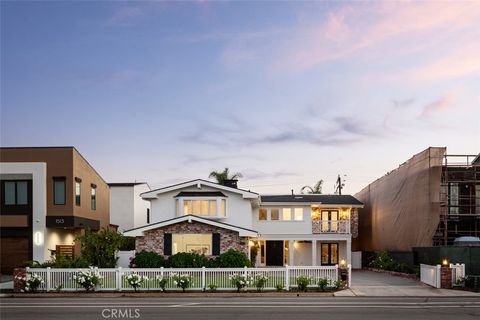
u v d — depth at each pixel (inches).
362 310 655.8
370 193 1695.4
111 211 1951.3
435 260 1027.9
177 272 891.4
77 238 1079.6
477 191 1364.4
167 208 1338.6
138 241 1161.4
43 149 1300.4
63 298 813.9
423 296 813.2
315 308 675.4
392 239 1417.3
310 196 1624.0
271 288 878.4
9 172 1262.3
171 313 631.8
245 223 1334.9
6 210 1259.8
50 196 1285.7
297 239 1477.6
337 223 1482.5
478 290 865.5
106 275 886.4
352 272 1357.0
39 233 1246.3
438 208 1139.3
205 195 1320.1
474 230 1334.9
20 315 623.5
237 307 687.1
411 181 1262.3
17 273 877.2
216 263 1050.1
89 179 1470.2
